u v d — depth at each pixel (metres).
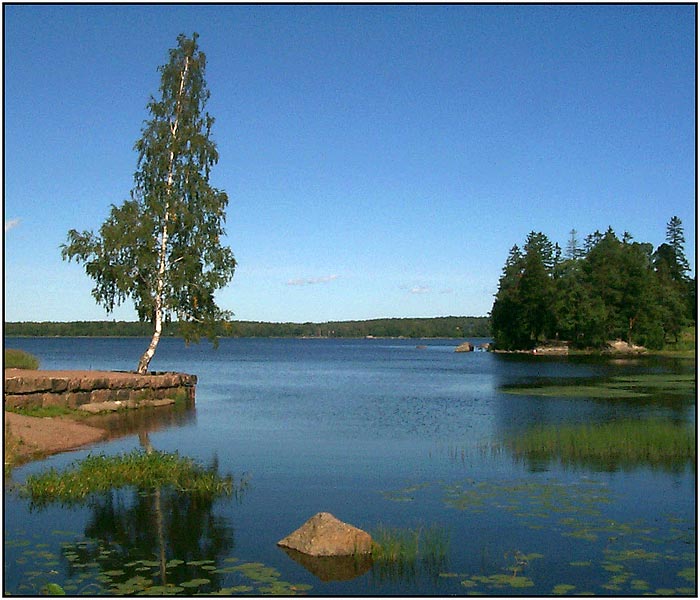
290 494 13.16
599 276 104.38
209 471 15.33
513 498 12.73
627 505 12.19
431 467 15.96
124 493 13.10
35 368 34.97
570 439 18.97
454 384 46.94
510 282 116.81
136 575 8.69
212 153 36.41
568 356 97.62
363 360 96.19
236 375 60.44
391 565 9.12
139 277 34.47
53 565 9.05
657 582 8.51
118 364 69.50
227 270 35.84
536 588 8.32
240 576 8.68
